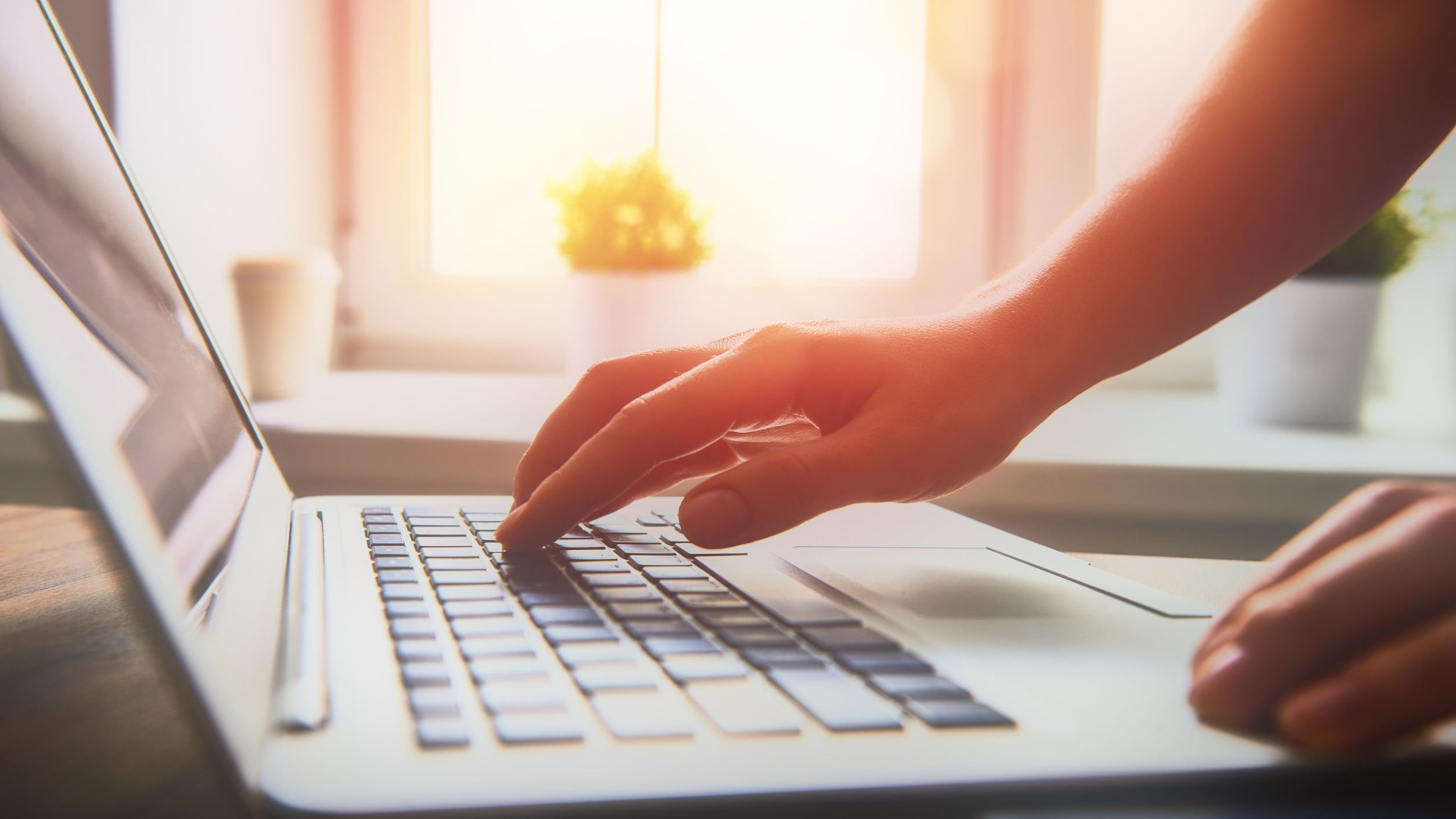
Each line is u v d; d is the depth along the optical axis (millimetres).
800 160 1099
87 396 210
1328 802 218
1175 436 802
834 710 229
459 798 183
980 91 1057
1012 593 376
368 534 445
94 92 927
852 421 406
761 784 193
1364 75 446
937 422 408
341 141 1140
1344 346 836
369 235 1149
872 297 1097
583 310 946
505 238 1147
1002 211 1067
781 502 371
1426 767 221
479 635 278
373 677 242
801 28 1083
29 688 302
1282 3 469
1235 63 475
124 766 246
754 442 532
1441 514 248
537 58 1115
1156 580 481
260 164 1066
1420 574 232
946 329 444
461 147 1138
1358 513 287
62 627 366
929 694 244
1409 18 440
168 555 219
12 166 252
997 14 1044
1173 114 502
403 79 1125
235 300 913
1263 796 215
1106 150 1040
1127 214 468
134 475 223
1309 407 848
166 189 970
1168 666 279
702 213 966
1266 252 462
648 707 227
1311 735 218
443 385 1036
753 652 274
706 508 365
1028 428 436
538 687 236
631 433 404
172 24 977
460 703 224
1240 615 254
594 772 195
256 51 1056
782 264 1114
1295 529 669
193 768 245
